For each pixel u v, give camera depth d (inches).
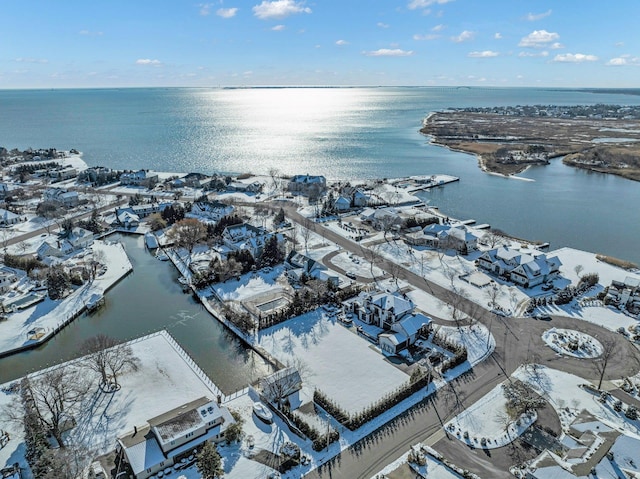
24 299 3841.0
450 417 2504.9
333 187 7618.1
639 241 5383.9
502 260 4313.5
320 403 2603.3
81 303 3821.4
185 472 2166.6
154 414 2534.5
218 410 2431.1
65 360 3095.5
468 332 3331.7
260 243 4756.4
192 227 5022.1
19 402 2588.6
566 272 4384.8
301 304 3631.9
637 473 1868.8
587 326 3417.8
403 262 4643.2
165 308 3814.0
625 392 2689.5
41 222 5910.4
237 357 3112.7
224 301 3843.5
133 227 5777.6
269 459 2235.5
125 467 2167.8
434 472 2137.1
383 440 2348.7
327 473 2148.1
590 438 2127.2
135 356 3068.4
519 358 3026.6
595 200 7081.7
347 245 5128.0
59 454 2161.7
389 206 6653.5
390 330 3316.9
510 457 2224.4
